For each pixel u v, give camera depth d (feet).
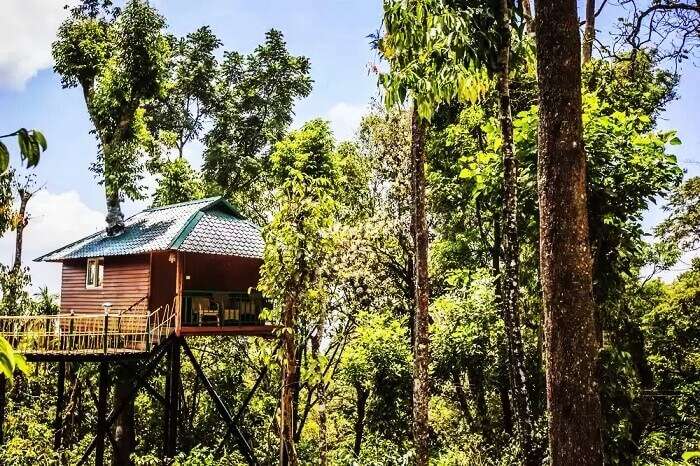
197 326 59.00
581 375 18.34
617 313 29.27
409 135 75.36
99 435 54.85
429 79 32.55
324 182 32.94
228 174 120.88
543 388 36.04
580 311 18.65
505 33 33.47
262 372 65.31
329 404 71.26
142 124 83.05
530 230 32.53
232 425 61.82
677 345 53.98
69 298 72.59
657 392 42.34
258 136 126.21
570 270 18.80
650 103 44.60
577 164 19.12
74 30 81.46
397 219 74.02
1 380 53.31
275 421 51.47
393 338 67.10
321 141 87.86
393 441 63.87
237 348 83.56
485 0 34.12
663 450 44.83
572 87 19.26
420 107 33.30
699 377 51.78
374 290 71.97
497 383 58.18
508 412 59.82
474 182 39.63
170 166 103.71
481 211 65.51
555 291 18.99
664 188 27.91
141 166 76.43
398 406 65.10
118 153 75.05
